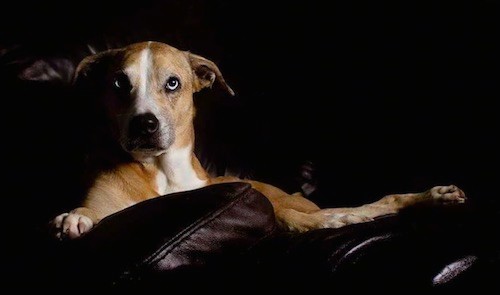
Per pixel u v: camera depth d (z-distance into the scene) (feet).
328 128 4.93
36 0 4.53
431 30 4.86
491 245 2.74
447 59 4.73
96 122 4.10
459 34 4.76
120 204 3.84
